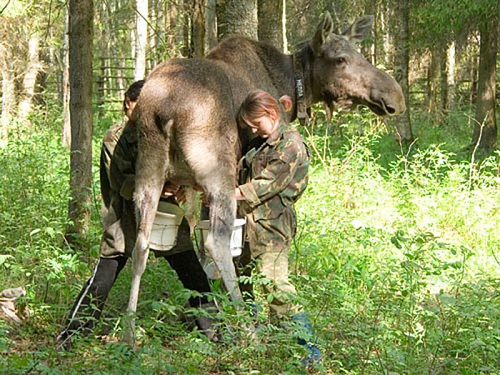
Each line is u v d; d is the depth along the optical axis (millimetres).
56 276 6629
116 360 5039
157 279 7199
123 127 6336
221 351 5555
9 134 15234
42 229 7312
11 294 6691
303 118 7648
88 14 8430
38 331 6312
